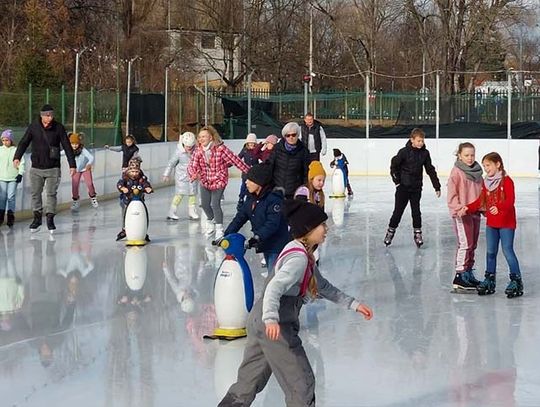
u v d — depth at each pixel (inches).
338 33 1998.0
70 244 551.5
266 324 194.2
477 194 397.7
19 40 1401.3
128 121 975.6
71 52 1386.6
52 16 1425.9
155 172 1011.9
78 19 1558.8
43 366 286.7
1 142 668.7
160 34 1761.8
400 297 394.3
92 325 342.0
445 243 560.4
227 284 315.9
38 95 847.7
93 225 650.8
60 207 753.6
